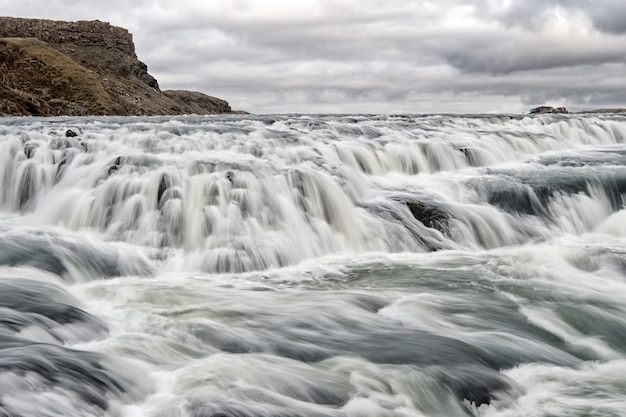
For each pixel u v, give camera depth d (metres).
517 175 20.84
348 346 8.65
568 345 9.43
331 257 14.45
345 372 7.69
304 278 12.47
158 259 13.38
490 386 7.70
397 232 15.48
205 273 13.08
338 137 23.56
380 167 21.36
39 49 140.38
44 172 17.42
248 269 13.37
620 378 8.27
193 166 16.09
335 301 10.64
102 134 21.14
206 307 9.95
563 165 24.02
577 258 13.75
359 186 17.95
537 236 16.91
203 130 22.80
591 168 22.03
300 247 14.45
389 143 22.64
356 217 15.71
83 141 19.25
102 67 190.25
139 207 14.87
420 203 16.80
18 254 11.72
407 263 13.68
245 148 20.41
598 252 13.91
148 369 7.21
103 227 14.80
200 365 7.46
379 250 15.09
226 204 14.83
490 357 8.59
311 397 6.99
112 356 7.23
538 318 10.27
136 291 10.92
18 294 9.04
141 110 153.75
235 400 6.50
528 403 7.50
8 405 5.51
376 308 10.48
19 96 93.69
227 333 8.80
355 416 6.71
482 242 16.20
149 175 15.61
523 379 8.14
